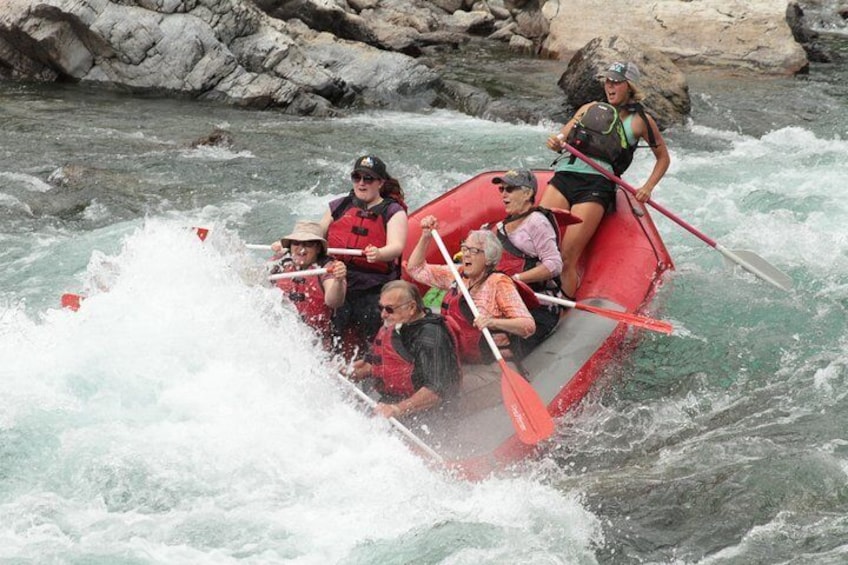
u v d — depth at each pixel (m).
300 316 13.23
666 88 28.64
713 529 10.86
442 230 16.03
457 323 12.95
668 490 11.49
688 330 15.47
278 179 22.83
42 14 29.64
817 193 22.03
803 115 29.16
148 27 29.95
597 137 15.79
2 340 12.48
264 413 11.58
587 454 12.41
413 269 13.80
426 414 11.94
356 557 9.91
